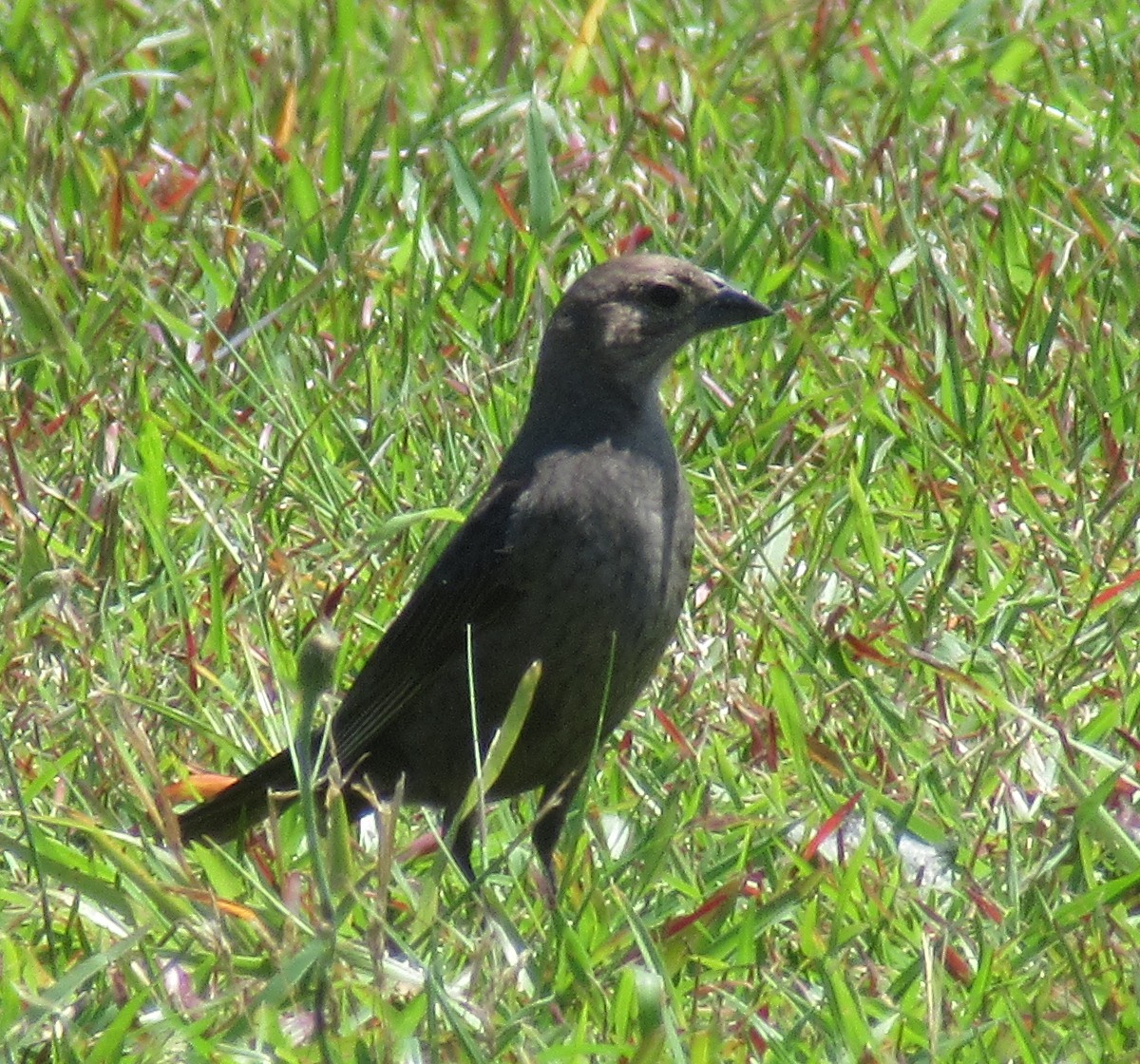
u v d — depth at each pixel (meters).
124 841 8.47
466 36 17.38
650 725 9.96
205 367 12.56
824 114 15.87
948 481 11.71
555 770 9.44
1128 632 10.52
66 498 11.06
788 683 9.41
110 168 14.34
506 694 9.29
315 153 15.35
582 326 9.42
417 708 9.48
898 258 13.16
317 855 7.56
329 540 10.99
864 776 9.41
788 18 16.50
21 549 10.26
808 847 8.63
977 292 12.73
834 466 11.58
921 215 14.07
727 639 10.15
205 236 14.01
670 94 15.59
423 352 12.80
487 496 9.37
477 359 12.45
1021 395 12.01
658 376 9.50
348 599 10.80
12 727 9.53
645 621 9.23
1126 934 8.24
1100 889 8.27
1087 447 11.88
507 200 13.78
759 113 16.02
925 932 8.29
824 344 13.02
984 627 10.41
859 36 16.81
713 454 11.73
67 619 9.95
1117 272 13.35
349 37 16.62
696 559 10.84
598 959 8.19
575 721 9.31
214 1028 7.65
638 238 13.82
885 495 11.67
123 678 9.87
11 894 8.34
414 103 16.28
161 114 15.97
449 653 9.30
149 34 16.84
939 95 15.50
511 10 16.80
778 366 12.44
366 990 7.77
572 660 9.18
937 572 10.81
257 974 7.92
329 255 13.43
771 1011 7.98
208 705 9.99
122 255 13.64
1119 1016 7.80
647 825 9.20
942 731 9.62
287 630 10.75
